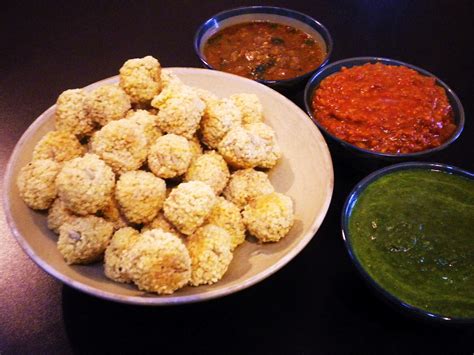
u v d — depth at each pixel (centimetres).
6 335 28
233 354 27
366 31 52
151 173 32
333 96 38
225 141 33
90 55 49
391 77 39
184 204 29
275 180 35
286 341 28
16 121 43
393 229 31
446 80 46
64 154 33
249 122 36
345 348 27
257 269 28
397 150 36
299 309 29
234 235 30
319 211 29
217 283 28
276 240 30
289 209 30
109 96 34
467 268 29
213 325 28
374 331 28
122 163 31
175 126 33
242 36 46
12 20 54
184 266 26
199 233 29
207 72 40
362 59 42
